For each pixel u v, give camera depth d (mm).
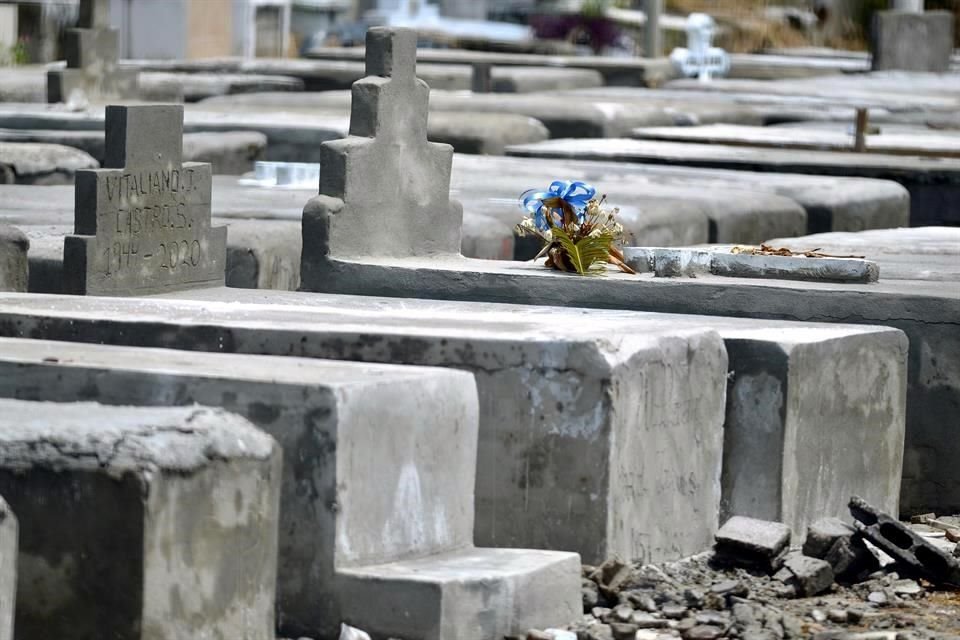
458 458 9148
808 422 10781
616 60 46656
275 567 8133
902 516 12523
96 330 10477
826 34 68062
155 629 7516
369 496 8648
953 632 8930
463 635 8438
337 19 60312
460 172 23406
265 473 7996
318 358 9945
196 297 12875
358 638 8367
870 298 12320
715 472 10508
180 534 7605
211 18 50656
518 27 60500
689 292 12562
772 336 10797
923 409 12375
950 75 49031
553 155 27188
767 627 8828
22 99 33688
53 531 7566
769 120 37438
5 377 9047
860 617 9062
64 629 7566
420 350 9805
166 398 8734
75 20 46531
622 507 9648
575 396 9562
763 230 21281
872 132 31500
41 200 19188
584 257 13164
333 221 13672
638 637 8750
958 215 24953
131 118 12969
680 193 21469
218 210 18109
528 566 8766
